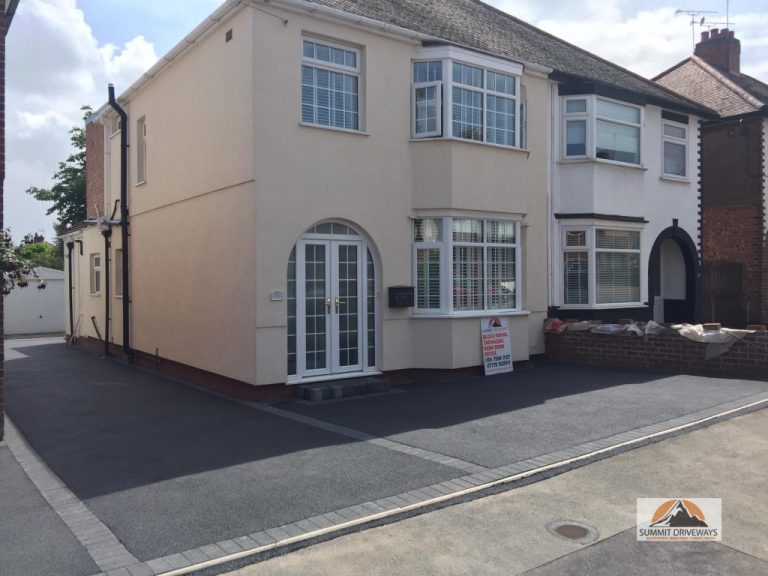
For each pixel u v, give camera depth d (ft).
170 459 22.56
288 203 32.99
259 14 32.24
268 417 28.89
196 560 14.74
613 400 31.35
